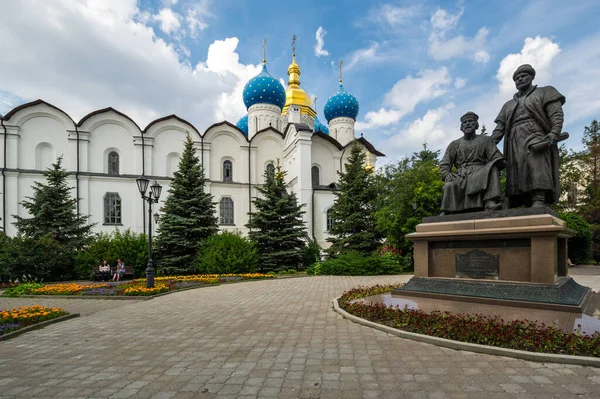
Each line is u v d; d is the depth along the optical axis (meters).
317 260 27.88
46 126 34.78
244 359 5.74
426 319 6.88
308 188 38.59
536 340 5.48
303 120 54.44
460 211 9.36
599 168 34.22
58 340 7.34
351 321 8.21
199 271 24.86
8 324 8.29
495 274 8.20
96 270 23.75
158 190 16.69
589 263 29.58
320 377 4.90
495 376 4.75
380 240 26.50
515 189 8.73
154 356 6.04
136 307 11.47
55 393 4.59
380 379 4.77
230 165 42.09
